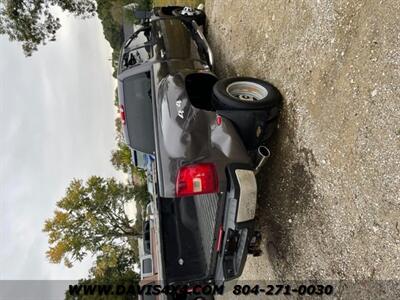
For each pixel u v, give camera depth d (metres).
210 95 4.99
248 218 4.12
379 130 3.06
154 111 4.70
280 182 4.40
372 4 3.26
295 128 4.16
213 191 4.05
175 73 4.91
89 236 16.58
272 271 4.62
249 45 5.55
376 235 3.05
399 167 2.88
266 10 5.07
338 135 3.50
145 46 6.08
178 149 4.11
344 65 3.50
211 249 4.54
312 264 3.84
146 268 7.93
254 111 4.22
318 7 3.95
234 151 4.14
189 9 7.93
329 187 3.61
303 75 4.10
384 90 3.05
